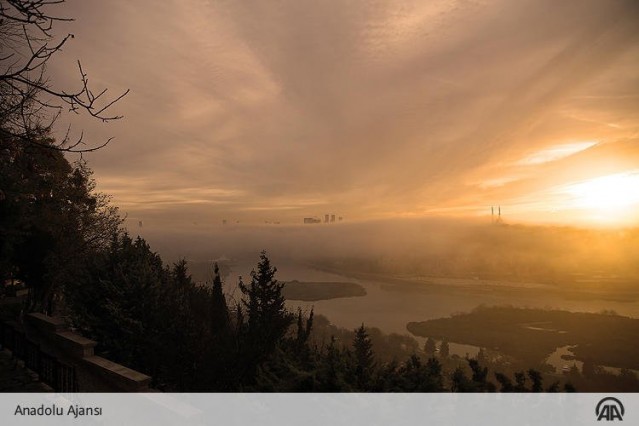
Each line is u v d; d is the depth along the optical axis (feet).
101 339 46.91
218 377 45.93
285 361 28.58
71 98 14.74
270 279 62.69
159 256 64.95
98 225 74.02
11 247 52.08
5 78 14.82
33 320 50.80
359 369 25.49
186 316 51.37
